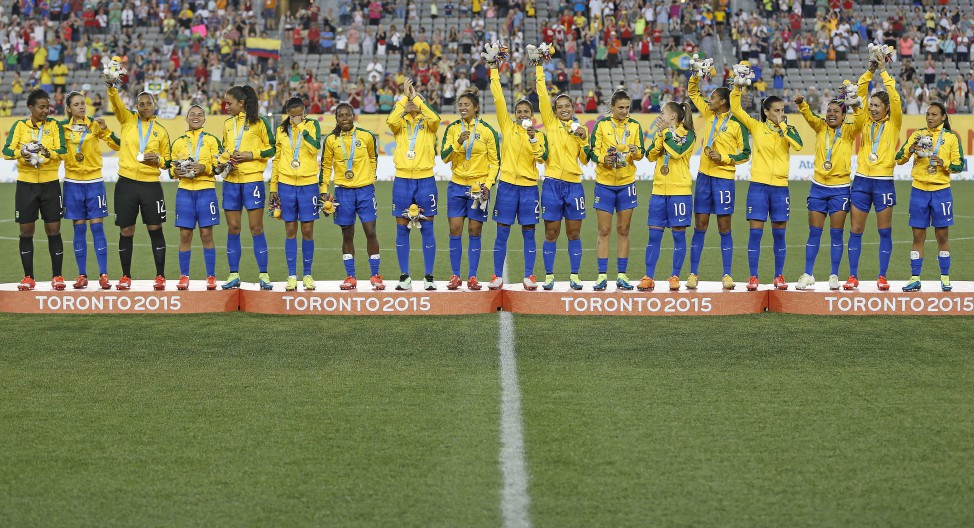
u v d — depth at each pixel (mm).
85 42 36531
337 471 6625
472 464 6730
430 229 11719
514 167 11617
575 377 8883
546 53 11523
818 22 36938
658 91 34312
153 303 11781
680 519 5871
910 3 38781
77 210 11875
